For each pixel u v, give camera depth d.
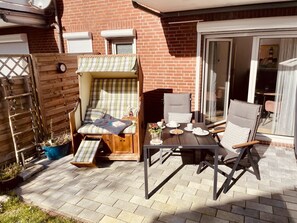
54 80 4.79
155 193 3.21
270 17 4.07
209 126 5.44
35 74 4.29
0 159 3.78
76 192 3.28
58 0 6.17
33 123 4.31
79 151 4.00
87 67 4.31
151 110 5.75
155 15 5.15
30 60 4.20
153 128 3.11
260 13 4.22
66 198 3.15
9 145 3.93
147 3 4.03
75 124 4.29
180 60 5.16
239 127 3.58
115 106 4.89
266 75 4.74
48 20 6.41
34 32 6.79
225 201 3.01
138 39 5.50
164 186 3.37
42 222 2.70
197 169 3.82
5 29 7.18
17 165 3.68
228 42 5.23
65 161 4.27
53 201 3.09
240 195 3.12
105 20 5.76
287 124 4.68
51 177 3.71
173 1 3.86
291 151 4.43
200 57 4.94
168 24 5.07
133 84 4.96
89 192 3.28
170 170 3.83
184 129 3.59
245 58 7.70
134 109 4.75
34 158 4.39
